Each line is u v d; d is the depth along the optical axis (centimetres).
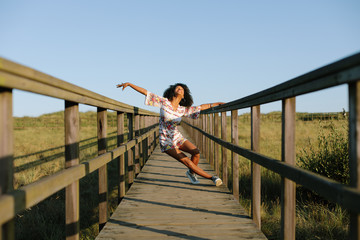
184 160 438
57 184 186
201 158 766
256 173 302
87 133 1912
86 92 245
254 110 304
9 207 131
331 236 385
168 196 414
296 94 183
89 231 445
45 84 167
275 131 1759
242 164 845
